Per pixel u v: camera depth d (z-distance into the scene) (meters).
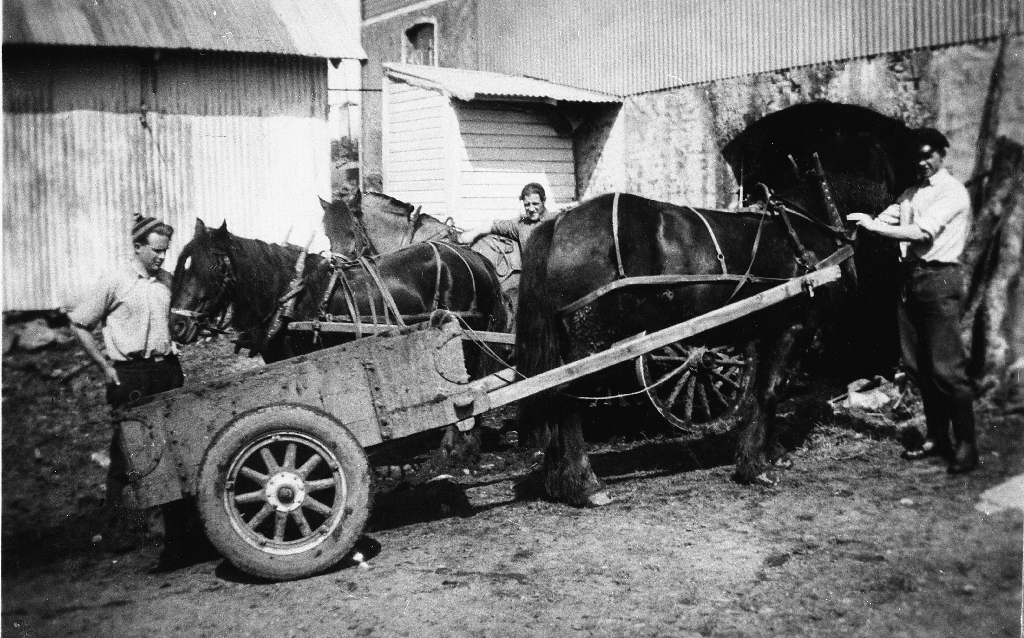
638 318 5.54
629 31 12.55
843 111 10.74
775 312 5.97
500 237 7.99
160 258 5.23
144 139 10.57
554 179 13.25
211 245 5.34
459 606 4.23
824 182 6.21
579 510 5.58
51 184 10.11
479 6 15.03
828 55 10.21
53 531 5.46
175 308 5.25
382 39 17.66
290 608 4.22
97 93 10.29
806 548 4.88
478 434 6.73
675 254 5.59
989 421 7.17
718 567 4.65
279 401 4.56
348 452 4.46
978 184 8.59
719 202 11.63
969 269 8.15
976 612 4.11
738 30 11.14
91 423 7.93
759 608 4.20
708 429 6.00
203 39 10.48
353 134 19.86
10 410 7.98
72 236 10.24
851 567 4.62
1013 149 8.50
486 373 6.91
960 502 5.52
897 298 6.40
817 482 6.02
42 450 7.19
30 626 4.07
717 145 11.56
